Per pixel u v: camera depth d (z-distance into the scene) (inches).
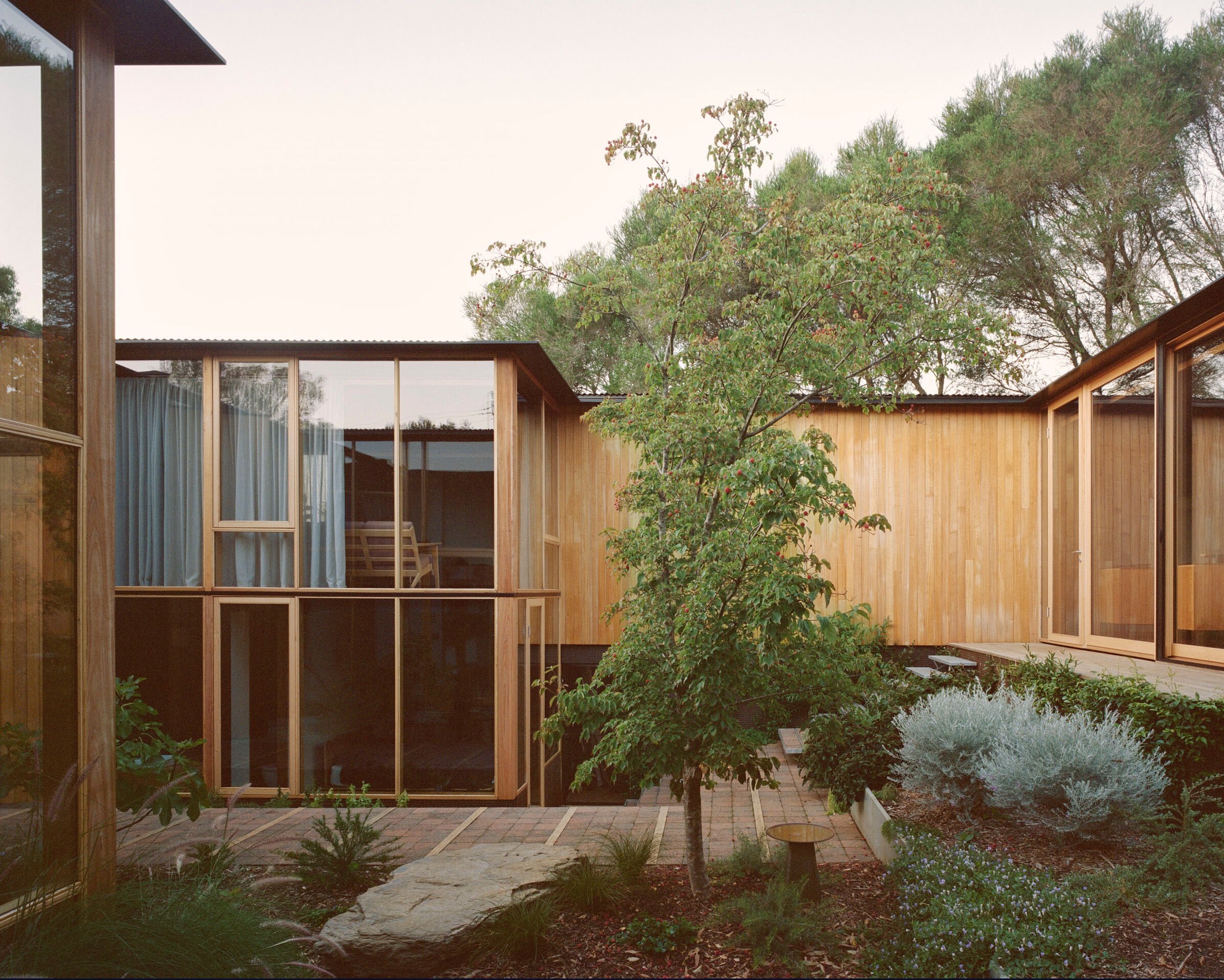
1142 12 577.3
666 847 239.8
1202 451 299.0
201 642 348.5
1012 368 216.8
